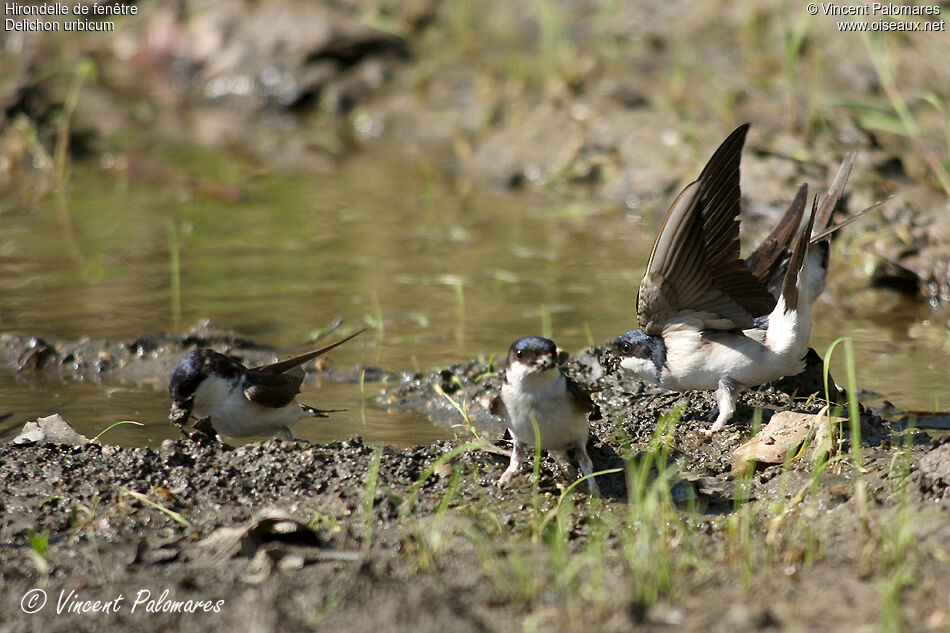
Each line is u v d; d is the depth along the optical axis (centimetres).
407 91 2644
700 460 977
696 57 2394
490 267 1686
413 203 2069
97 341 1345
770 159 1855
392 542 814
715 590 699
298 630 676
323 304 1520
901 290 1595
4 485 906
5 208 2028
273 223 1938
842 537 775
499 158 2241
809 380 1153
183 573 770
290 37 2806
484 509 879
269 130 2648
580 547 801
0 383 1245
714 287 1007
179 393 1005
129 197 2117
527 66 2531
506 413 900
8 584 762
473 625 668
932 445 887
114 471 927
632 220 1948
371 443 1051
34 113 2441
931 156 1731
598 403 1123
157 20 3000
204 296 1553
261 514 825
